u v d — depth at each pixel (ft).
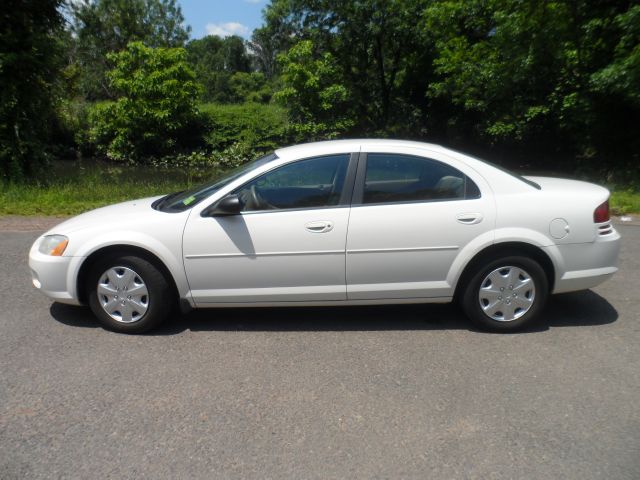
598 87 43.27
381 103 93.20
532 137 69.97
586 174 51.08
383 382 11.92
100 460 9.23
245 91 236.63
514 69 55.47
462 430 10.08
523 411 10.70
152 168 92.73
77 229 14.57
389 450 9.50
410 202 14.21
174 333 14.74
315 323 15.42
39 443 9.70
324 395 11.38
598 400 11.10
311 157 14.47
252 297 14.39
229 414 10.66
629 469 8.90
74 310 16.31
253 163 15.56
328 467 9.04
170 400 11.18
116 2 139.95
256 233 14.03
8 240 25.09
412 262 14.17
